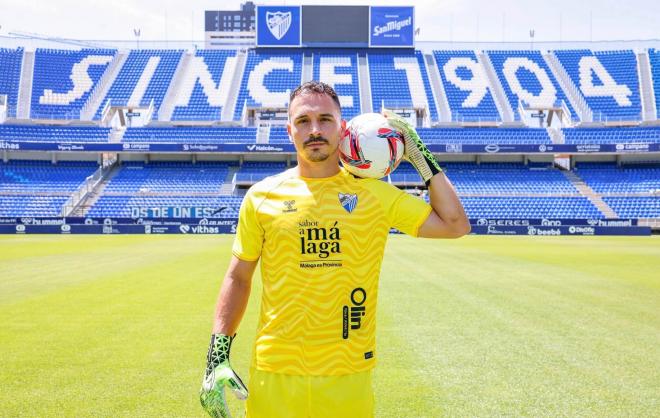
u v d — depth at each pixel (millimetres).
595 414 4328
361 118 2598
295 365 2379
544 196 35750
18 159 37812
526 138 38250
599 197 35562
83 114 39562
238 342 6547
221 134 38625
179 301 9133
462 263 15453
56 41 43969
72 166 38094
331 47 46438
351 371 2387
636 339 6672
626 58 43844
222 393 2373
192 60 45062
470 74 43938
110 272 12984
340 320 2385
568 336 6812
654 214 33875
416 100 41812
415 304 8945
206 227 31594
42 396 4656
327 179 2506
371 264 2453
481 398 4664
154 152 36375
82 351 6039
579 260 16391
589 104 40719
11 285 10906
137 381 5039
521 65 44438
